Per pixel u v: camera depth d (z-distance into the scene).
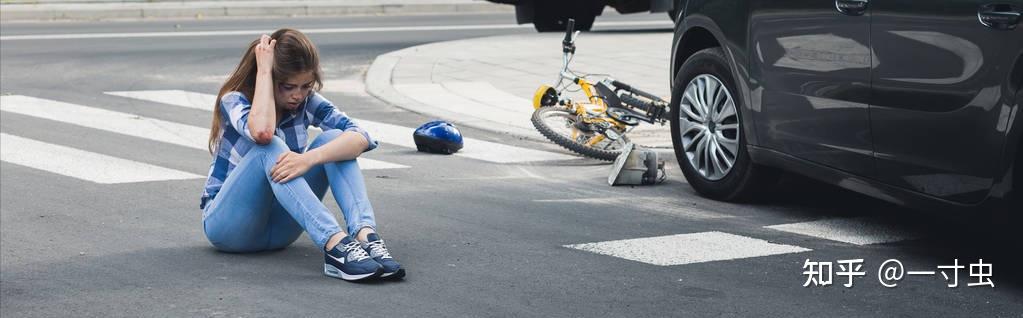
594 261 8.12
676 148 10.72
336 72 21.67
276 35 7.69
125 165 12.17
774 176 9.90
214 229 8.01
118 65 22.41
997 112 7.09
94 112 16.34
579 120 12.95
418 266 7.98
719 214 9.73
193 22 33.41
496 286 7.49
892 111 7.95
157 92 18.67
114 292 7.38
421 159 12.77
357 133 7.71
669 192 10.73
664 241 8.70
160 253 8.36
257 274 7.75
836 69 8.48
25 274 7.84
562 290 7.40
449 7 38.91
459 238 8.84
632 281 7.61
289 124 7.93
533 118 12.88
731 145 10.01
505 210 9.91
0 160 12.44
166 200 10.38
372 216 7.70
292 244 8.56
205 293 7.32
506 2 28.98
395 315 6.86
